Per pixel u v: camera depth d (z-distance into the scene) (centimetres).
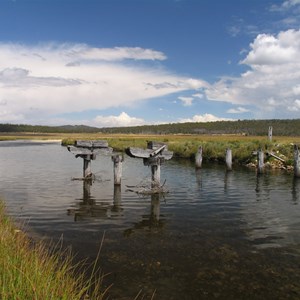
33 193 1884
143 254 960
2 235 794
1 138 13438
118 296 710
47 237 1101
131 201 1700
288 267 878
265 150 3509
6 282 506
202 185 2217
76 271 830
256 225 1282
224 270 855
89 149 2339
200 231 1199
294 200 1753
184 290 744
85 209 1515
